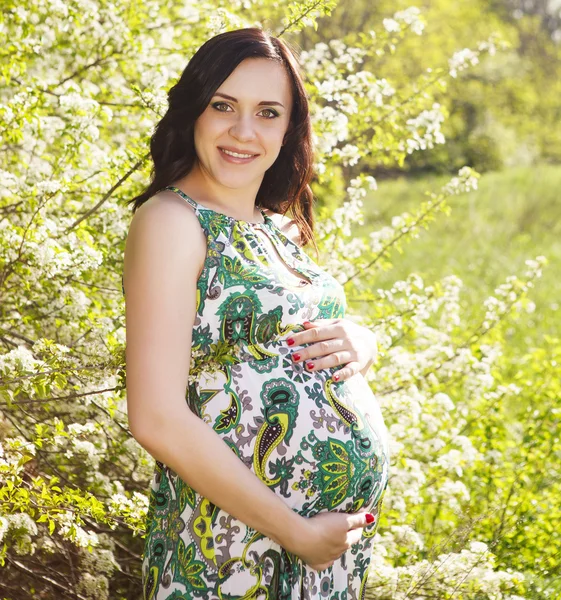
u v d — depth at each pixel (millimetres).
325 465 1849
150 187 2016
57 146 3309
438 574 2852
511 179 17328
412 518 3346
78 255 2523
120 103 3725
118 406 2867
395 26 3766
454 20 16344
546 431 3844
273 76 1909
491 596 2869
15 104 2795
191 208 1787
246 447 1781
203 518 1786
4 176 2723
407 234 3740
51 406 2855
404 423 3545
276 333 1859
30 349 2910
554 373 4168
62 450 2887
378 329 3631
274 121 1941
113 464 3080
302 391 1849
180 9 3904
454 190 3697
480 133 19328
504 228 12695
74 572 2785
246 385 1802
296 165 2195
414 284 3691
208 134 1894
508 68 19797
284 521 1729
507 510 3533
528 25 23422
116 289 3010
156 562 1890
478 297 8562
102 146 3641
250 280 1809
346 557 2004
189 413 1673
